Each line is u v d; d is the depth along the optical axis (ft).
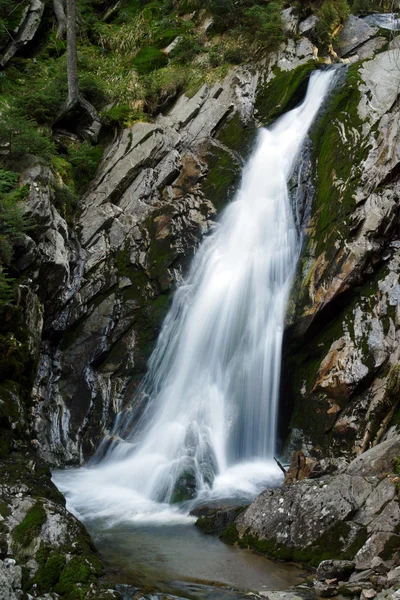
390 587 16.42
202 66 50.44
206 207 41.45
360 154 37.06
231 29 52.24
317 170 39.45
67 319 37.96
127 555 20.48
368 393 29.50
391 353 29.58
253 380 33.58
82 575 17.65
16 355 30.17
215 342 35.27
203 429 32.19
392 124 36.91
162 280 38.34
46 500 20.61
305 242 36.42
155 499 27.14
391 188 34.53
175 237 39.70
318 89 43.86
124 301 38.37
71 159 43.78
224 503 25.36
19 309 30.81
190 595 17.31
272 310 34.94
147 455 31.27
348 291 32.55
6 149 37.88
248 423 32.86
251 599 16.93
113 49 57.36
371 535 18.69
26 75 51.57
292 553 19.94
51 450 32.48
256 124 45.57
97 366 36.96
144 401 34.86
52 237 36.52
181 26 55.72
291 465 25.48
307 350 33.35
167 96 49.32
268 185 40.34
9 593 16.37
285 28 50.16
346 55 50.72
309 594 17.04
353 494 20.61
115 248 40.27
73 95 46.55
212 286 37.17
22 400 29.32
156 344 36.83
